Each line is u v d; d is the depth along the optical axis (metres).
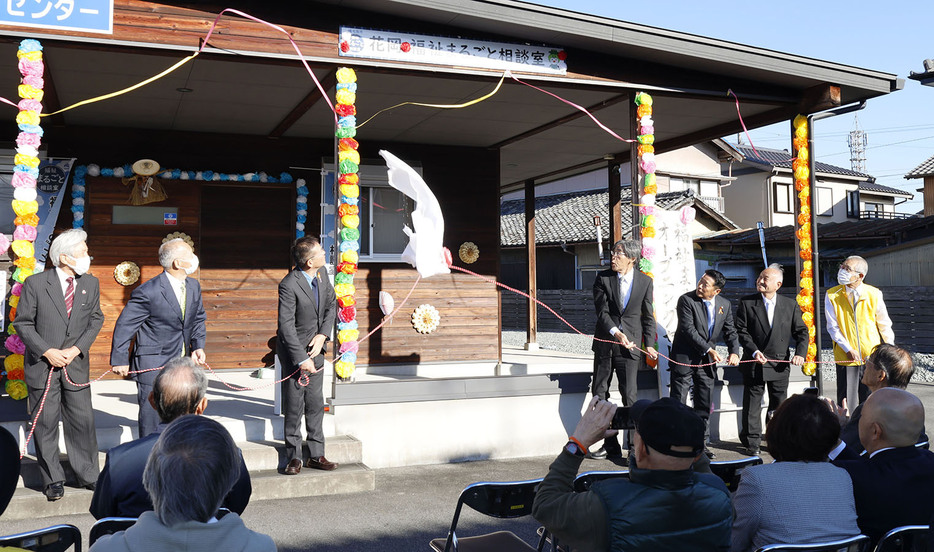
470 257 10.72
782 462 3.10
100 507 3.03
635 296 7.57
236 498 3.24
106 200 9.41
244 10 6.52
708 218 28.94
